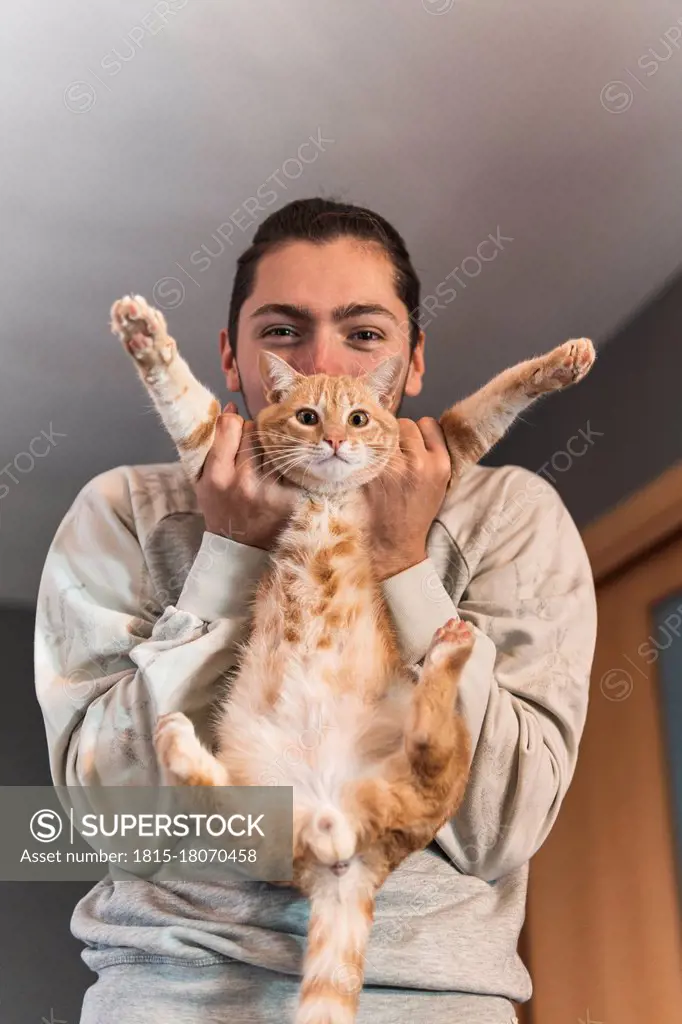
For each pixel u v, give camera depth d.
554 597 1.32
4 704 2.33
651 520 1.81
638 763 1.71
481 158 1.76
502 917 1.14
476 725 1.14
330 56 1.62
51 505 2.22
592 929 1.65
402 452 1.26
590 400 1.99
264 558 1.21
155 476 1.45
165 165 1.78
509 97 1.68
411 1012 1.04
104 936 1.10
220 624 1.17
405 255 1.55
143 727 1.16
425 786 1.05
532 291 1.93
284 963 1.03
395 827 1.04
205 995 1.03
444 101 1.69
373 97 1.68
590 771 1.75
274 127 1.73
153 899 1.12
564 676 1.25
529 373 1.23
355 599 1.18
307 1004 0.97
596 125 1.71
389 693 1.13
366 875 1.04
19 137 1.73
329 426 1.24
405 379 1.46
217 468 1.22
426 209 1.83
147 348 1.12
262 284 1.47
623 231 1.85
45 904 2.19
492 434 1.28
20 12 1.56
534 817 1.15
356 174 1.79
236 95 1.68
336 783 1.06
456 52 1.62
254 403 1.44
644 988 1.58
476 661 1.16
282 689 1.13
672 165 1.76
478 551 1.35
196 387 1.22
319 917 1.02
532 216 1.84
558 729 1.24
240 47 1.61
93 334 2.02
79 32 1.59
